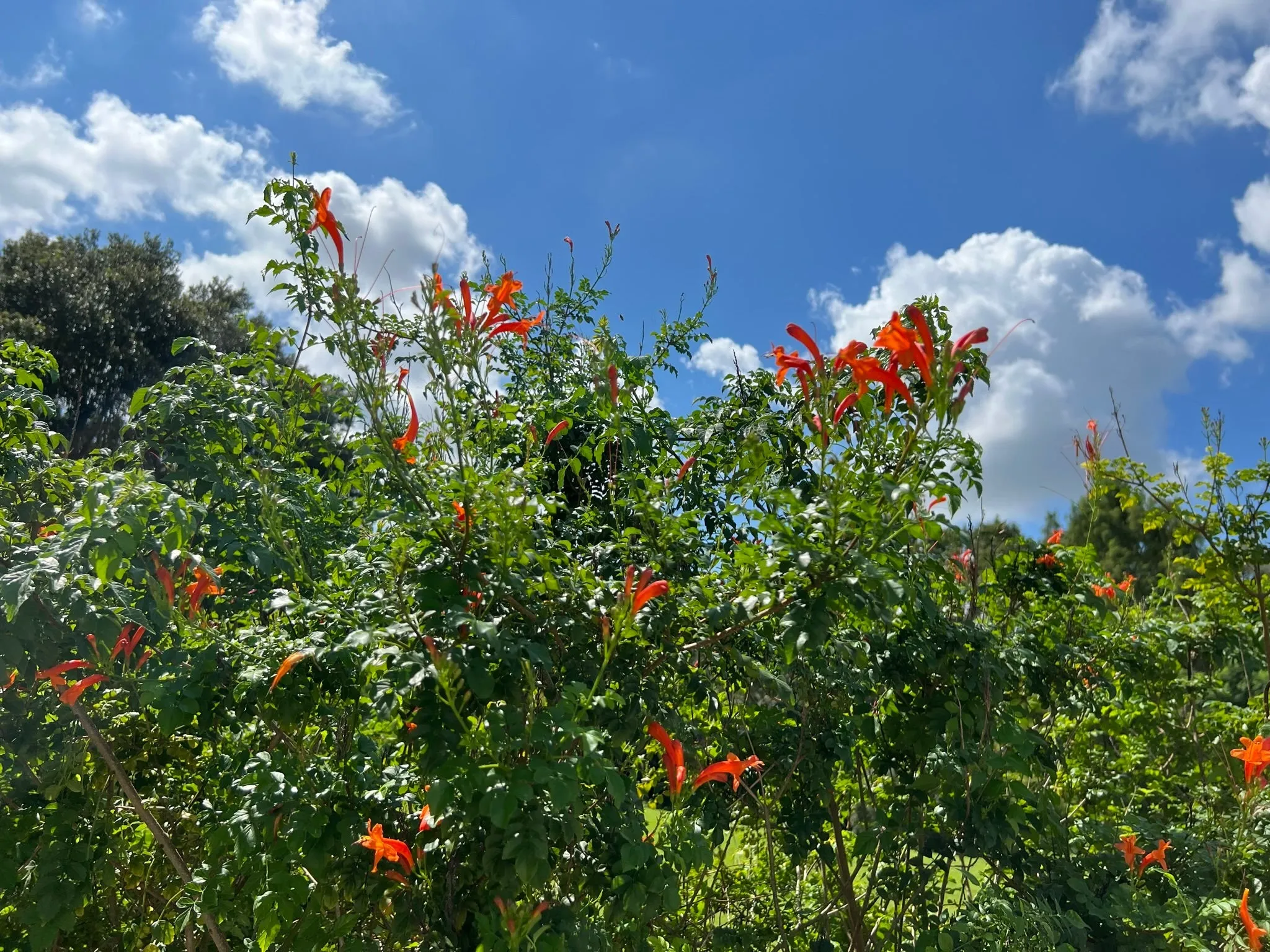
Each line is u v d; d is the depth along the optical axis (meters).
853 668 3.60
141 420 3.72
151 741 3.17
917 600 3.13
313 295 2.76
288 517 3.36
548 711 2.35
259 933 2.74
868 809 4.05
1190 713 5.05
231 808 2.95
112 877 3.10
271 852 2.58
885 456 2.77
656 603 2.81
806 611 2.46
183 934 3.24
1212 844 4.01
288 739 2.91
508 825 2.27
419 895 2.61
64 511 3.26
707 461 4.00
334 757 2.92
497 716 2.38
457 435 2.73
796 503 2.52
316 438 4.23
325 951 2.85
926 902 3.80
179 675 2.80
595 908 2.82
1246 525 4.80
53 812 2.99
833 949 3.71
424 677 2.25
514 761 2.51
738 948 3.62
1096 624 4.27
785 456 3.85
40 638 2.71
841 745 3.63
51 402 3.55
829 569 2.48
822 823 3.70
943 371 2.42
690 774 3.14
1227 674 5.87
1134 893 3.63
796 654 2.72
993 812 3.54
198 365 3.89
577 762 2.28
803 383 2.75
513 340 4.42
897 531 2.39
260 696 2.77
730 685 3.49
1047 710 4.64
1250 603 5.01
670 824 2.87
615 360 3.73
